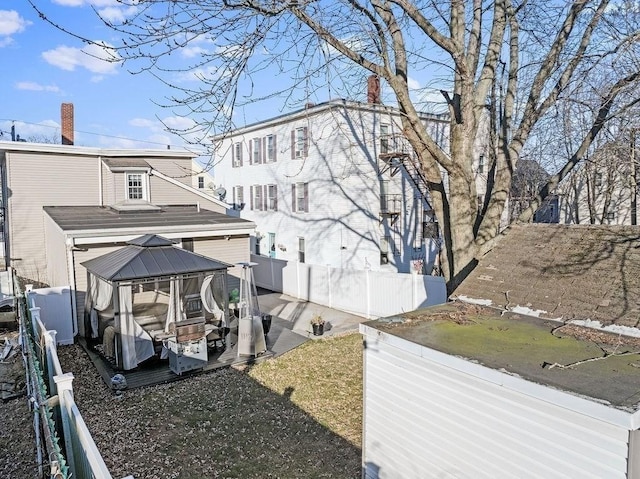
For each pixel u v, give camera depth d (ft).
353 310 49.83
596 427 11.05
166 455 20.65
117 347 31.04
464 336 16.02
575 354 13.91
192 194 65.05
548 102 28.96
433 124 65.21
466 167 28.50
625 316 15.75
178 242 46.34
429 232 74.95
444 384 14.76
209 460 20.24
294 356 34.65
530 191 72.33
